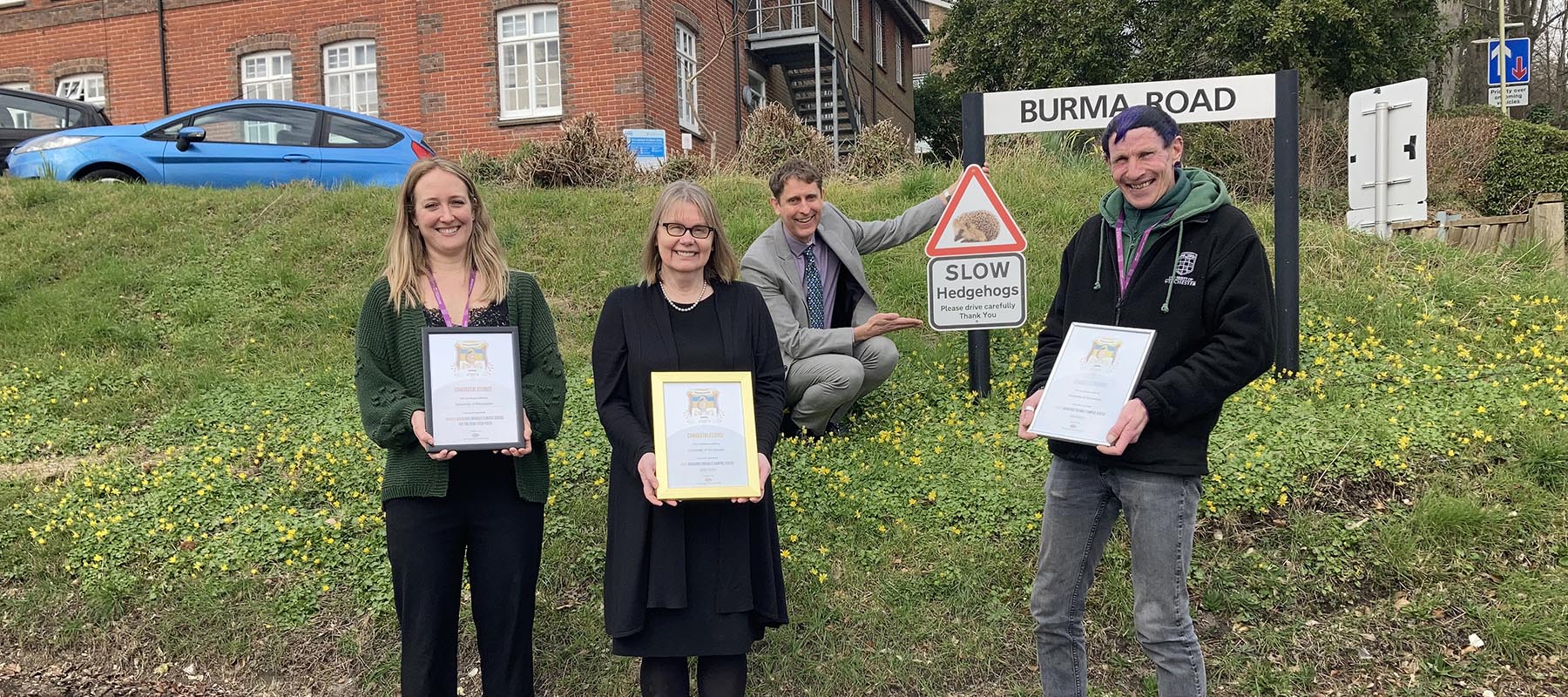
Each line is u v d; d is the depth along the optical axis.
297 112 11.12
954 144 35.44
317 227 8.51
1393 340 5.93
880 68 28.53
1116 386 2.77
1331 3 16.94
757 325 3.17
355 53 17.30
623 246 8.09
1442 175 13.19
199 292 7.47
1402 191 7.54
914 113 34.34
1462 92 32.44
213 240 8.33
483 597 3.18
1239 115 5.45
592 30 15.77
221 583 4.20
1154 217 2.89
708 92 17.98
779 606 3.12
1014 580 4.09
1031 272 7.24
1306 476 4.49
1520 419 4.70
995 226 5.18
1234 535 4.24
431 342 2.98
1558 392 4.91
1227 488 4.38
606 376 3.08
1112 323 2.95
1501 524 4.11
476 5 16.31
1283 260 5.44
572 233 8.39
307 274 7.79
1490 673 3.58
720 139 18.44
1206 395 2.71
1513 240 7.87
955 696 3.69
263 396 6.01
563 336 6.85
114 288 7.47
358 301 7.26
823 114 22.19
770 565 3.10
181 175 10.54
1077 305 3.05
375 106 17.28
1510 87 24.27
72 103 12.29
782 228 5.01
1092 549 3.08
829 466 4.85
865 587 4.09
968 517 4.44
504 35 16.33
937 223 5.42
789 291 4.95
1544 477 4.39
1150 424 2.81
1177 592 2.85
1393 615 3.84
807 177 4.80
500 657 3.20
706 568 2.99
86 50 18.70
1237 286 2.72
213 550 4.41
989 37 22.16
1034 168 9.27
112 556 4.39
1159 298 2.83
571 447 5.18
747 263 4.93
